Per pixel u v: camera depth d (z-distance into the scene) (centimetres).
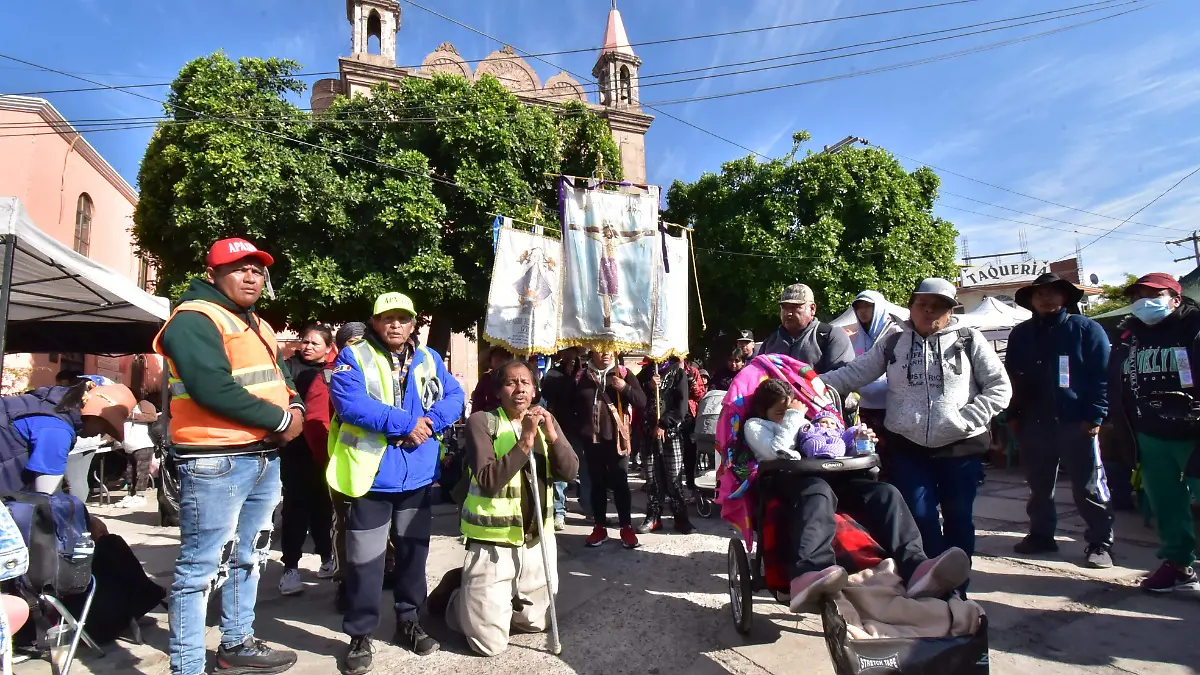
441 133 1267
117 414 392
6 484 344
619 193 593
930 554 327
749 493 327
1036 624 335
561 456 341
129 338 693
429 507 350
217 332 282
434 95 1295
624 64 2156
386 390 327
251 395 283
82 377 404
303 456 432
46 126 1470
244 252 296
